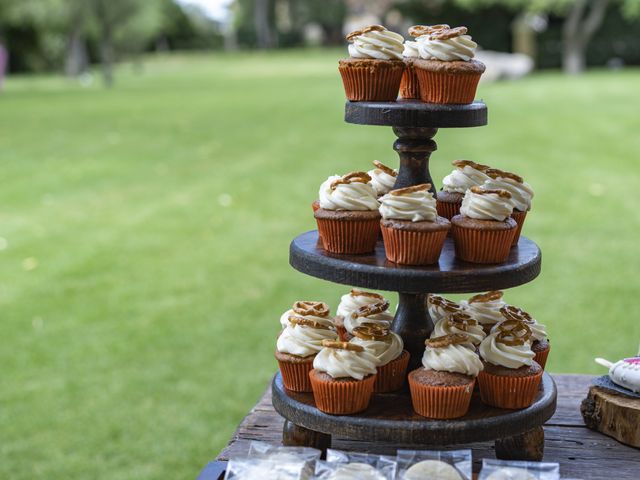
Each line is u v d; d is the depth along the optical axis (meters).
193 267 3.17
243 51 28.19
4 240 3.54
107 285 2.99
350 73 1.19
